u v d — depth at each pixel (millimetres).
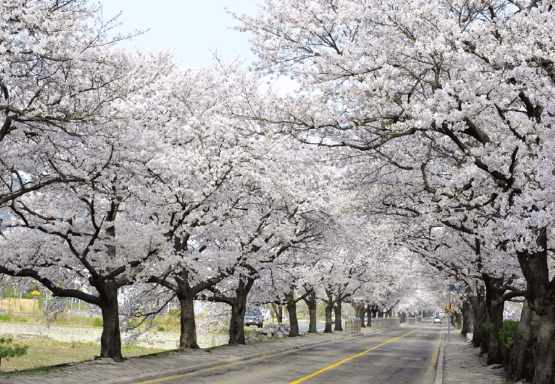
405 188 18438
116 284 17578
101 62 13375
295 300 40000
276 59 13031
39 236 16453
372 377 16312
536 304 11742
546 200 8969
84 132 13227
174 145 19797
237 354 22578
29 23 11297
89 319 67250
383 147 15680
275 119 13148
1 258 15555
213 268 20078
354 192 19812
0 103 12078
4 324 54062
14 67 12094
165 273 21375
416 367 19938
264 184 19031
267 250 24797
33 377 12906
